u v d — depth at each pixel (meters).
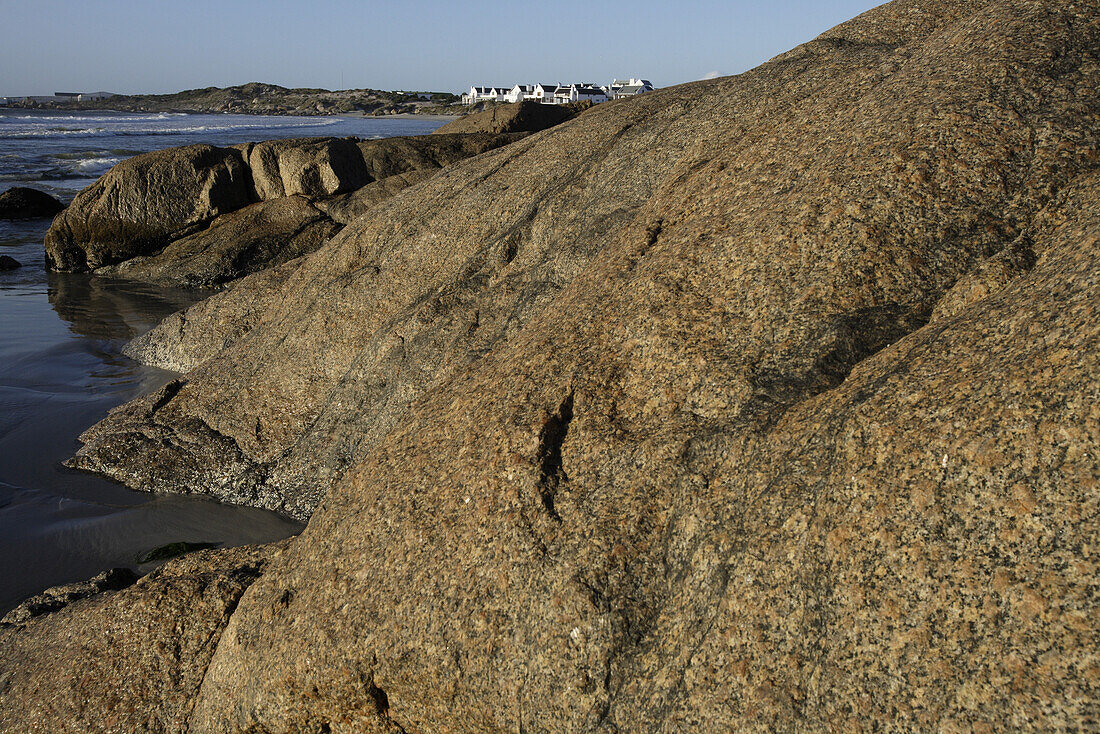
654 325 4.44
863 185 4.20
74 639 5.59
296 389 8.96
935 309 3.72
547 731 3.57
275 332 9.62
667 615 3.47
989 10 5.08
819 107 5.40
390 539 4.48
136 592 5.69
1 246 23.83
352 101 179.25
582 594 3.63
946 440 2.91
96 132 72.75
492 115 27.17
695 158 6.17
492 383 4.97
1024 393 2.82
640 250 5.27
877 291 3.89
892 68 5.45
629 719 3.33
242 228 19.84
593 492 3.98
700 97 7.40
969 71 4.48
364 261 9.30
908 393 3.19
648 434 4.04
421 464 4.79
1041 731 2.31
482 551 4.05
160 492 8.69
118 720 5.05
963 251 3.86
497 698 3.74
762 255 4.32
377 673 4.13
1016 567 2.56
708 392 3.99
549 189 7.64
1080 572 2.44
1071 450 2.62
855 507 3.02
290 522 8.04
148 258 20.30
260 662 4.59
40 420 10.36
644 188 6.63
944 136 4.16
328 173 20.56
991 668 2.48
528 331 5.47
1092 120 4.00
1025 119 4.09
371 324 8.70
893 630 2.73
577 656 3.55
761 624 3.09
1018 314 3.16
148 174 20.50
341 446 7.94
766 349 3.98
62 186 35.12
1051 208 3.79
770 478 3.42
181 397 9.66
